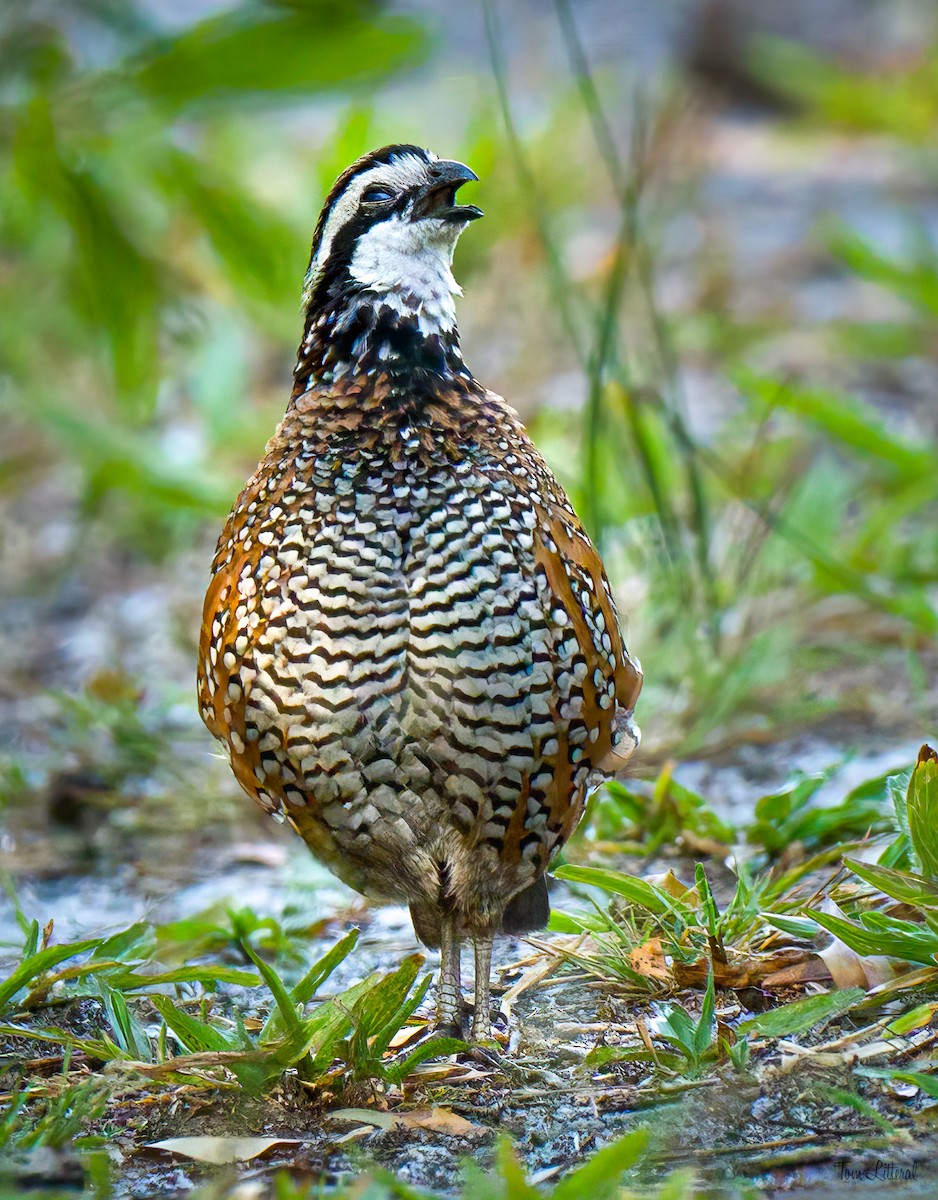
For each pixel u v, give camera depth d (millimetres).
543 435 14141
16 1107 6355
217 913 8781
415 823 6523
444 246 6930
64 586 15016
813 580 12188
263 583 6480
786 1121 6164
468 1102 6508
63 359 17391
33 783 11086
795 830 8711
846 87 28922
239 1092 6512
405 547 6418
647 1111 6312
